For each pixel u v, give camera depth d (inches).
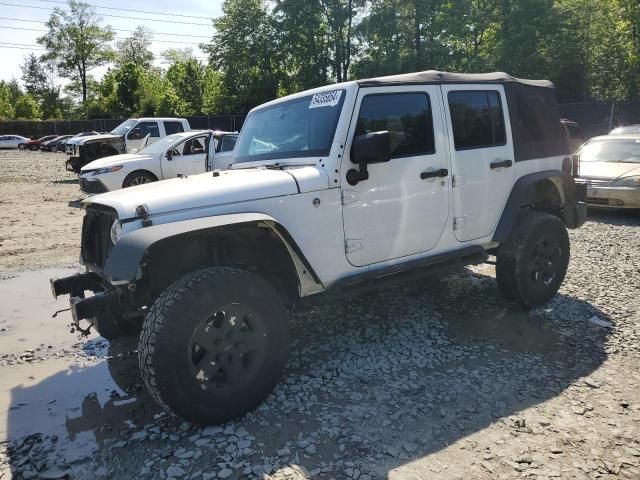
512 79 184.2
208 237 130.1
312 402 126.8
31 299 213.6
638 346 156.2
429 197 156.2
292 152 149.3
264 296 121.8
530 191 185.6
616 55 1197.7
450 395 129.5
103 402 131.6
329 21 1517.0
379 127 145.9
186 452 107.7
